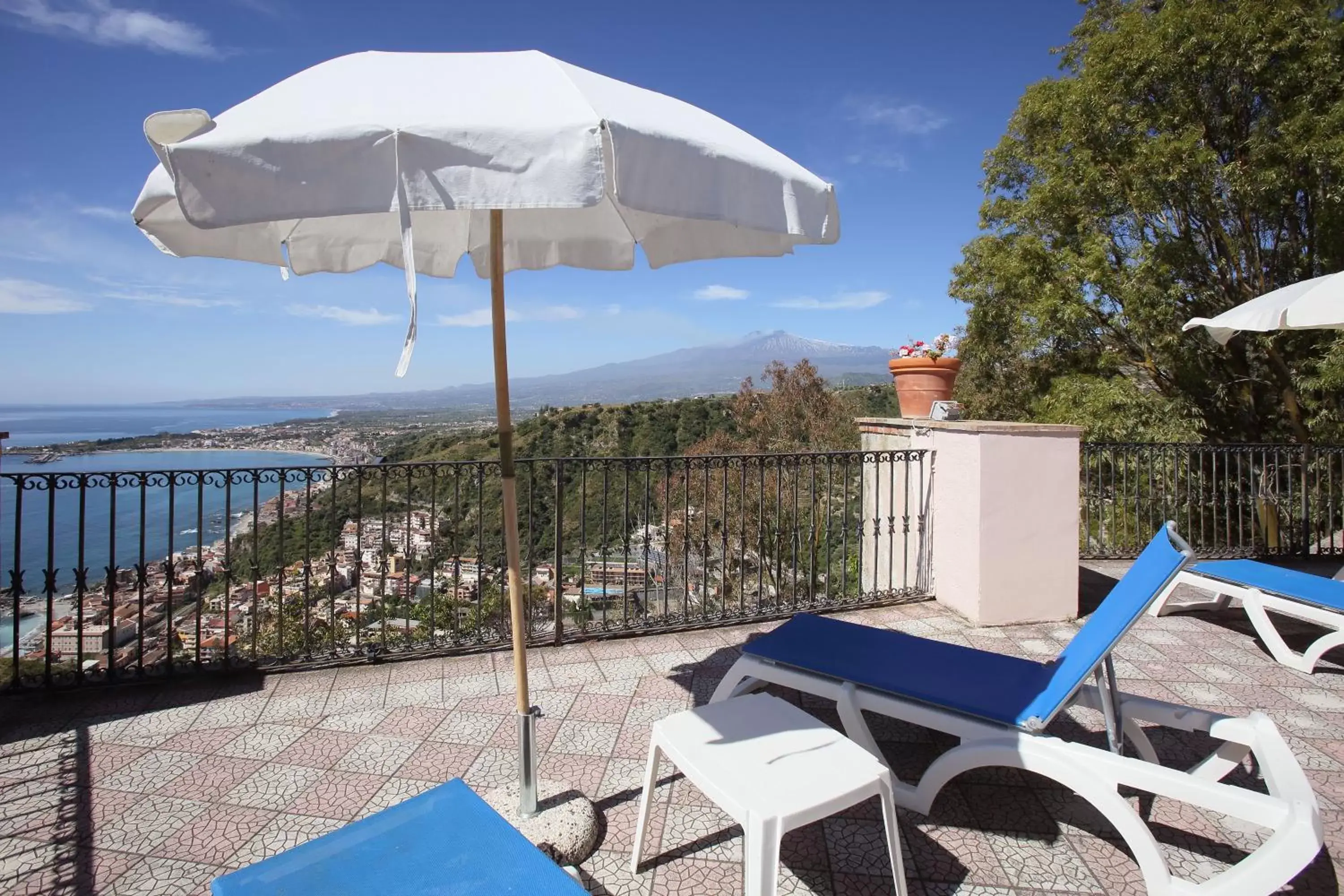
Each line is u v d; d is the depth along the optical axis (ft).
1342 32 25.30
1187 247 30.40
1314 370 28.43
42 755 9.18
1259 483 26.37
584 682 11.56
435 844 5.01
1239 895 5.70
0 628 15.88
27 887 6.62
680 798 8.11
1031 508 14.73
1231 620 14.82
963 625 14.55
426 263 9.80
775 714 7.14
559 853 6.86
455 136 4.66
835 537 33.01
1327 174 25.73
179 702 10.79
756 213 5.75
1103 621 7.45
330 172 4.56
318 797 8.18
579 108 5.13
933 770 7.41
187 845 7.29
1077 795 8.23
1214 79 28.04
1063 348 34.88
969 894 6.56
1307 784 6.37
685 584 14.44
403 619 14.69
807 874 6.84
